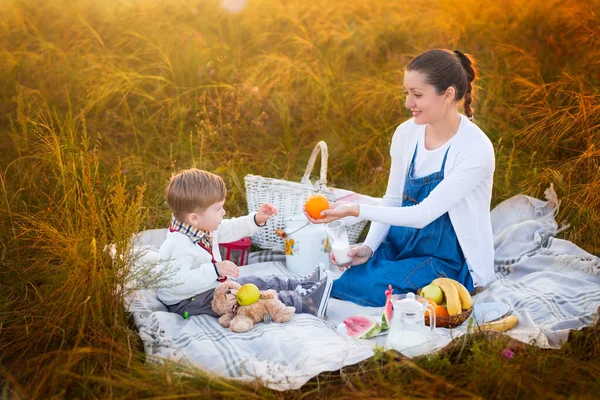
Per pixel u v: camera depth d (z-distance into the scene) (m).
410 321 3.18
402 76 6.66
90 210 3.65
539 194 4.89
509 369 2.84
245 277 3.78
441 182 3.72
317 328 3.40
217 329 3.42
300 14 8.25
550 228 4.45
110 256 3.43
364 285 3.86
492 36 7.14
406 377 2.91
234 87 6.34
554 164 5.17
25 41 7.25
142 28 7.66
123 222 3.55
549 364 2.94
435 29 7.44
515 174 5.23
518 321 3.40
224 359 3.06
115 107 6.48
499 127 5.84
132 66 7.14
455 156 3.75
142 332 3.18
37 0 7.89
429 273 3.81
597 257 4.00
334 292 3.99
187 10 8.40
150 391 2.77
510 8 7.57
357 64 7.32
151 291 3.72
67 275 3.44
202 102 6.32
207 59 6.99
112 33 7.53
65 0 7.95
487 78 6.49
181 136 5.99
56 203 4.23
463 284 3.86
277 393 2.81
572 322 3.29
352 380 2.89
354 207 3.70
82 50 7.18
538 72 6.20
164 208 5.00
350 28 7.95
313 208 3.69
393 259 4.07
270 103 6.37
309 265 4.32
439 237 3.86
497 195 5.09
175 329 3.42
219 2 8.45
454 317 3.34
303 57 7.28
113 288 3.31
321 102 6.57
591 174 4.73
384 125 6.11
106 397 2.78
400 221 3.68
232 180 5.33
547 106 5.61
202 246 3.58
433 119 3.71
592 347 3.09
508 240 4.39
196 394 2.73
